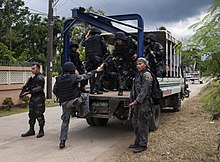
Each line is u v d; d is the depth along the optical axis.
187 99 16.47
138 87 6.10
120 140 7.29
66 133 6.62
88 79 7.46
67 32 7.96
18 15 37.09
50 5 16.36
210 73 4.13
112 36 10.12
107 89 8.84
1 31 30.80
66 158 5.75
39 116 7.61
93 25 7.62
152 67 8.51
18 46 35.44
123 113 7.31
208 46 3.76
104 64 7.70
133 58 7.72
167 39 10.06
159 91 6.30
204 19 3.78
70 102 6.57
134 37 9.18
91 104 7.37
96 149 6.42
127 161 5.36
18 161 5.58
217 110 4.22
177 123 9.20
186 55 3.98
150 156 5.65
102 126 9.16
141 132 6.04
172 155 5.66
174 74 11.23
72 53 8.13
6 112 12.52
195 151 5.89
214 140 6.77
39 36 36.78
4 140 7.28
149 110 6.04
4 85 13.51
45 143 6.97
